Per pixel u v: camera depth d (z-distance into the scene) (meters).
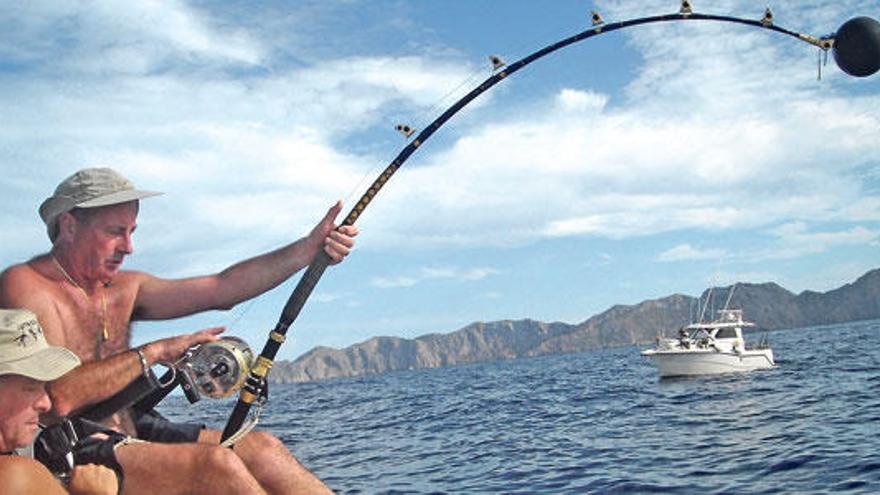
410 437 15.55
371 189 3.51
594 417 17.02
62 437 2.90
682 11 4.03
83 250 3.12
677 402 19.47
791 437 10.62
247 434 3.20
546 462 10.21
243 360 3.11
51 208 3.11
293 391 73.88
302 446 15.28
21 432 2.54
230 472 2.86
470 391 36.81
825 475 7.55
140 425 3.33
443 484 9.02
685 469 8.70
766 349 28.64
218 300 3.43
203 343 3.08
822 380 22.09
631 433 13.20
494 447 12.52
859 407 13.86
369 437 16.30
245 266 3.48
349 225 3.45
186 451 2.89
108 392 2.89
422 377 83.81
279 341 3.24
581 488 7.98
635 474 8.59
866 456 8.30
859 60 3.54
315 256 3.39
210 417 23.48
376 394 44.59
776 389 20.59
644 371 40.97
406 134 3.60
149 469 2.88
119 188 3.13
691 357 27.55
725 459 9.19
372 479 9.88
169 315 3.50
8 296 3.04
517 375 55.38
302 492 3.09
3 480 2.29
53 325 3.06
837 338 70.50
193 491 2.88
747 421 13.56
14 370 2.46
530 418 17.98
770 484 7.41
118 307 3.35
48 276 3.13
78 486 2.74
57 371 2.54
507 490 8.23
